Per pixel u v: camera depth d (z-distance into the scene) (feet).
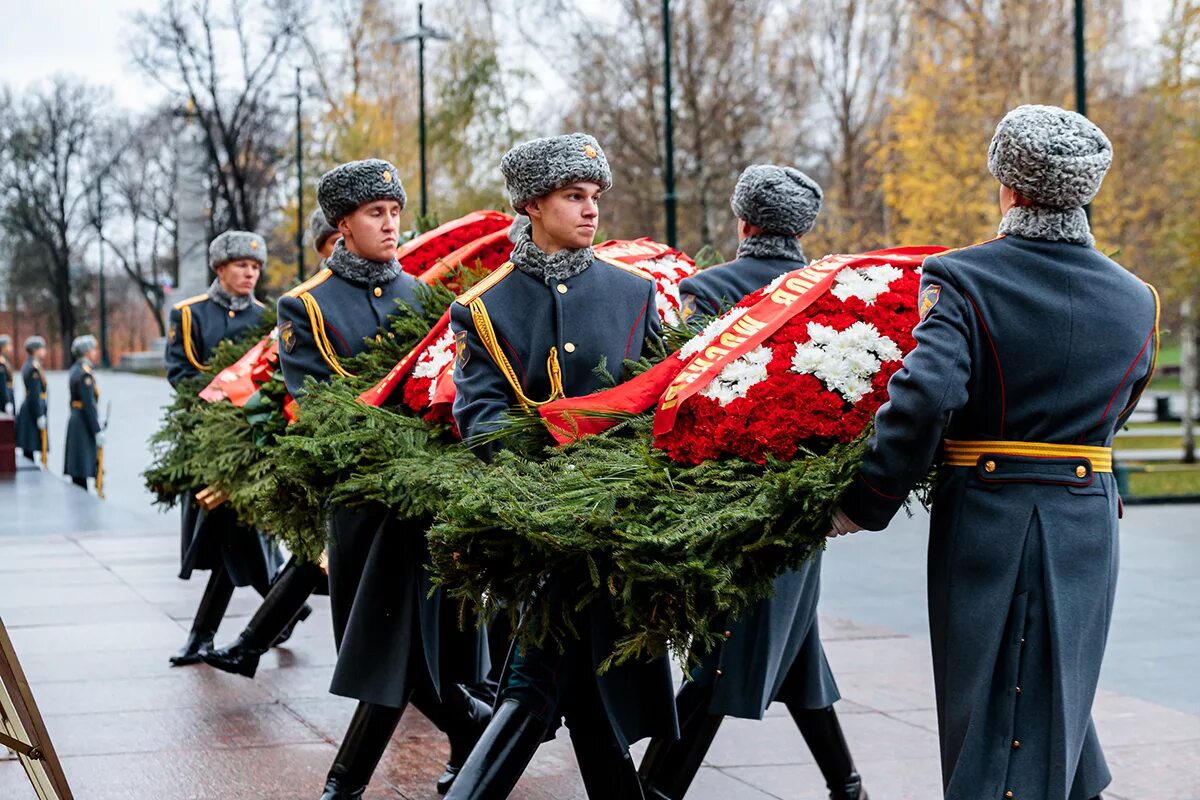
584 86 99.40
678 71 94.22
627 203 101.81
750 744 16.96
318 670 20.97
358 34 133.69
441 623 13.96
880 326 11.19
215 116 142.10
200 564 21.16
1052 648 9.70
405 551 13.65
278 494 14.66
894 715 17.92
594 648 11.18
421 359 14.48
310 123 130.41
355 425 13.87
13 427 56.80
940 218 77.77
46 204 219.82
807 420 10.78
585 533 10.43
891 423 9.78
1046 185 9.98
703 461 10.95
